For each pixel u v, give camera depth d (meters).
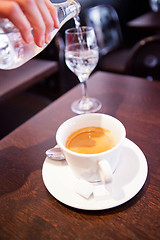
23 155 0.32
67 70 1.29
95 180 0.25
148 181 0.26
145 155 0.30
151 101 0.41
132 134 0.34
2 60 0.31
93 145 0.27
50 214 0.23
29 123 0.38
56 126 0.37
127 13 1.90
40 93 1.01
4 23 0.27
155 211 0.23
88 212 0.23
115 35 1.22
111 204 0.23
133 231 0.21
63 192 0.24
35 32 0.27
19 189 0.27
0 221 0.23
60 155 0.28
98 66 1.09
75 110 0.41
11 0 0.24
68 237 0.21
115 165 0.25
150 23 1.07
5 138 0.35
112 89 0.46
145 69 1.05
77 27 0.40
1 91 0.52
